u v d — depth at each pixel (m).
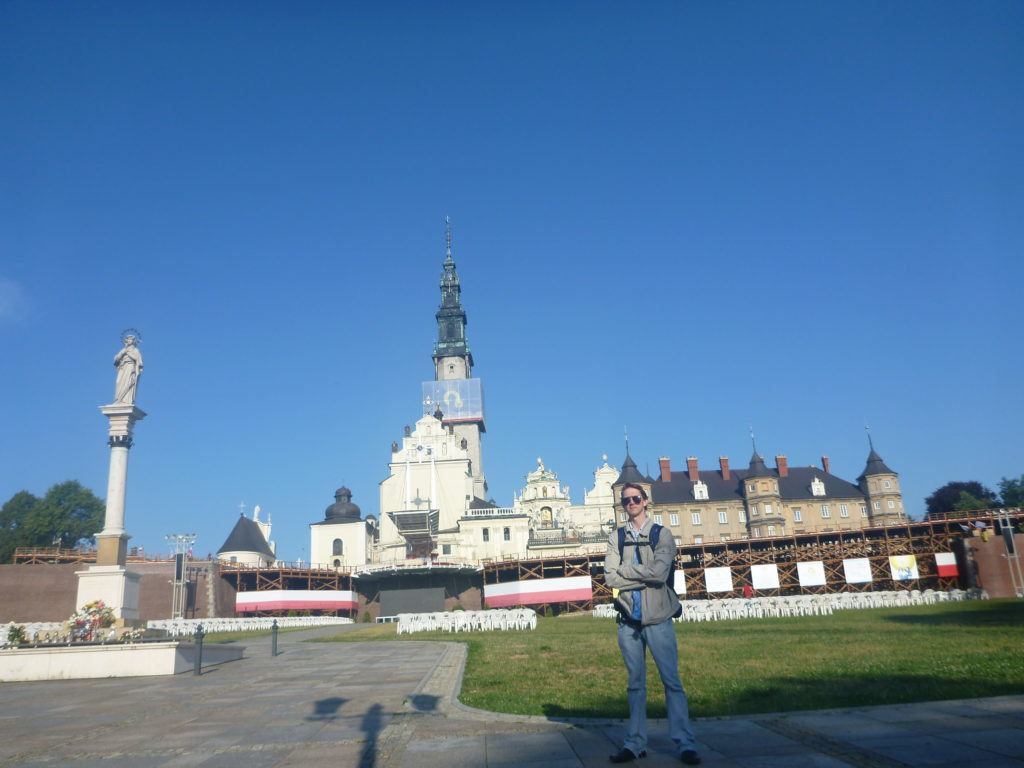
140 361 45.22
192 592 82.94
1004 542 74.38
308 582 95.88
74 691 22.77
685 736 9.03
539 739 10.85
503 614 51.66
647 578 9.51
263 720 14.83
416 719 13.48
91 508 110.06
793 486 117.19
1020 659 17.55
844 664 18.94
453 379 159.12
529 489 128.25
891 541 88.19
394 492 116.31
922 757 8.68
